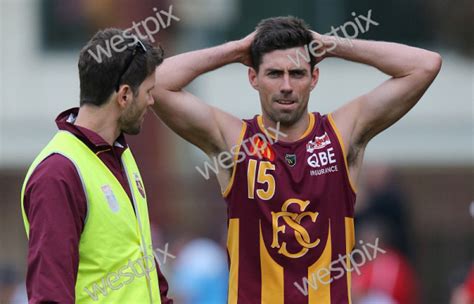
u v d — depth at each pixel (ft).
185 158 178.91
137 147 176.55
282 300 65.05
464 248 183.21
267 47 64.85
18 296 131.85
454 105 206.80
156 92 66.69
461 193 197.98
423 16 208.85
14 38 215.72
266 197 65.46
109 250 60.29
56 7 215.92
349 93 208.23
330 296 65.41
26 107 211.20
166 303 66.08
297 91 64.85
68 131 60.85
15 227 185.47
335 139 66.28
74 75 214.69
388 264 124.88
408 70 66.90
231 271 66.44
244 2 201.26
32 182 59.00
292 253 65.10
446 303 173.17
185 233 158.51
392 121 67.72
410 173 201.05
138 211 62.59
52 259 57.52
